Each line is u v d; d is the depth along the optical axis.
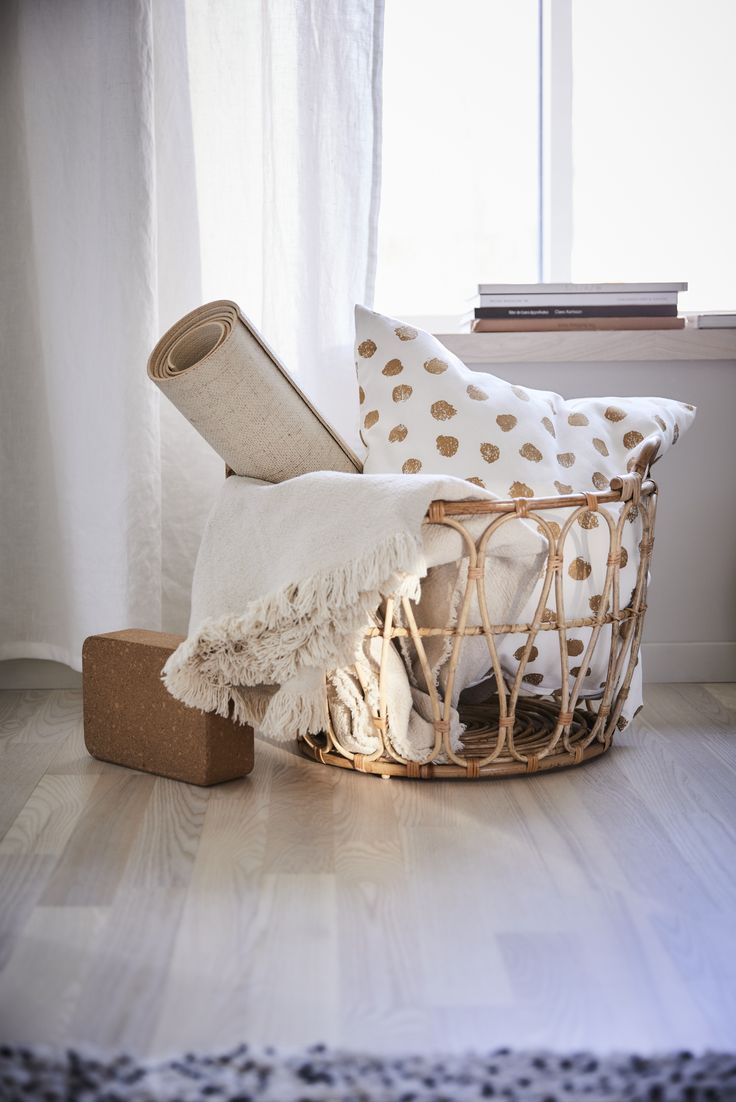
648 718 1.72
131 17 1.69
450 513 1.23
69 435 1.81
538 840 1.17
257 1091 0.70
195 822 1.23
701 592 2.00
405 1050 0.76
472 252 2.12
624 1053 0.75
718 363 1.95
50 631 1.94
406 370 1.47
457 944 0.93
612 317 1.90
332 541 1.22
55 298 1.80
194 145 1.83
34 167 1.80
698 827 1.21
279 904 1.01
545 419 1.47
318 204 1.79
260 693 1.33
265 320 1.82
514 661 1.40
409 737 1.35
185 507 1.90
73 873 1.08
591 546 1.39
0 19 1.81
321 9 1.77
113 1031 0.79
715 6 2.11
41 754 1.52
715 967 0.89
